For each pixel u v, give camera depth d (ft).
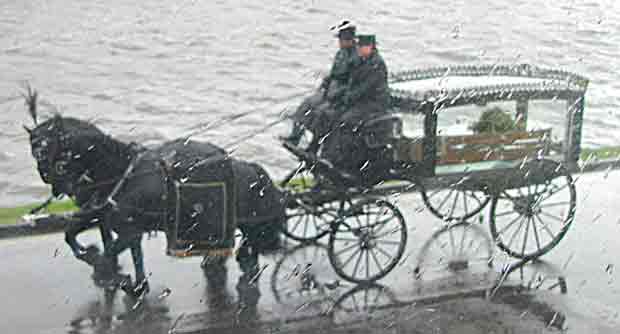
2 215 45.50
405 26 116.06
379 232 42.09
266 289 37.01
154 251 42.01
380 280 38.29
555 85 39.65
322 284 37.68
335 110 37.73
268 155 64.39
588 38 111.65
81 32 109.81
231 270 39.52
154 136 67.97
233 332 32.94
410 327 33.60
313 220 41.63
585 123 75.66
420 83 41.93
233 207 33.40
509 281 38.42
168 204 32.78
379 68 37.27
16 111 75.05
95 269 36.29
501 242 40.32
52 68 90.74
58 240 43.06
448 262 40.42
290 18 121.08
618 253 42.29
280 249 39.93
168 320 33.78
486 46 105.29
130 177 34.01
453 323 33.99
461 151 39.04
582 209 48.91
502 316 34.71
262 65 94.58
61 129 32.99
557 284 38.22
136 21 117.70
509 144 39.83
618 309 35.63
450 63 95.76
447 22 119.85
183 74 90.07
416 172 38.04
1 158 62.85
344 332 33.09
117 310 34.76
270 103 79.15
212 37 108.68
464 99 37.70
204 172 32.83
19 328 32.81
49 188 56.90
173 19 119.65
